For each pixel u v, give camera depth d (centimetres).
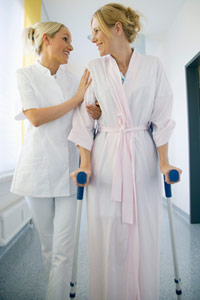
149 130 103
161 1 276
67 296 115
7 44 202
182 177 296
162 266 167
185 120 284
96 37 95
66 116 121
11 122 212
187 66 269
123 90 90
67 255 115
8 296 134
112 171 94
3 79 195
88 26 340
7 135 205
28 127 123
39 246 202
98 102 97
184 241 214
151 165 97
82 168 97
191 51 259
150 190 97
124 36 95
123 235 93
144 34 352
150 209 96
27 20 217
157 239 97
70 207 118
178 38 300
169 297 132
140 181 94
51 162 117
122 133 94
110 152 95
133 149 93
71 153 123
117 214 92
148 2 278
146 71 93
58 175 118
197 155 270
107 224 93
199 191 266
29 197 121
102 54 95
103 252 96
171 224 95
